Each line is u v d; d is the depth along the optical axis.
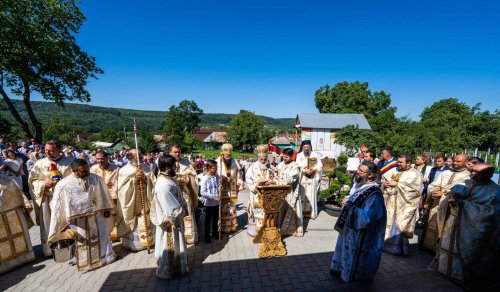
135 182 5.07
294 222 6.12
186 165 5.64
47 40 18.06
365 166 3.88
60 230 4.33
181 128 74.25
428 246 5.28
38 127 20.23
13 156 7.18
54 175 4.70
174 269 4.27
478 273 3.70
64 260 4.77
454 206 3.97
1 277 4.29
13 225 4.54
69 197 4.26
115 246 5.46
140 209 5.19
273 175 6.06
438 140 21.56
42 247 4.92
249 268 4.65
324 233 6.32
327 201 7.91
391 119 32.84
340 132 23.89
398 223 5.05
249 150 69.94
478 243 3.67
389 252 5.23
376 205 3.71
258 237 5.66
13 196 4.58
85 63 22.19
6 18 16.88
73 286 4.06
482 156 14.50
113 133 71.88
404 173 5.10
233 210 6.24
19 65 17.77
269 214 5.14
